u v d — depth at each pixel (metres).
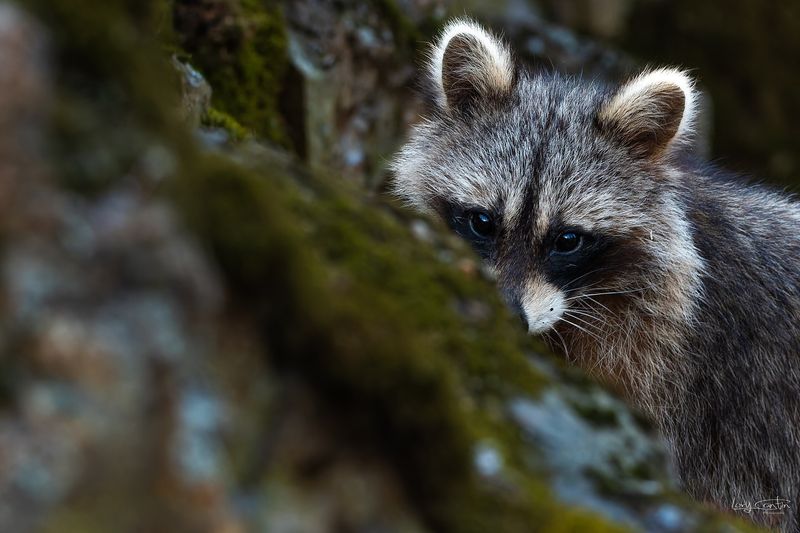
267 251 3.44
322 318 3.52
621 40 21.84
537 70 11.52
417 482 3.68
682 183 10.08
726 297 9.75
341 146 12.57
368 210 4.91
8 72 2.93
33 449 2.84
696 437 9.77
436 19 14.30
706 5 22.89
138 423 3.00
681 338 9.59
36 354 2.90
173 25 9.76
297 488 3.35
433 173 10.31
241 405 3.30
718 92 22.92
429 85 11.03
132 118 3.28
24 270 2.90
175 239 3.19
